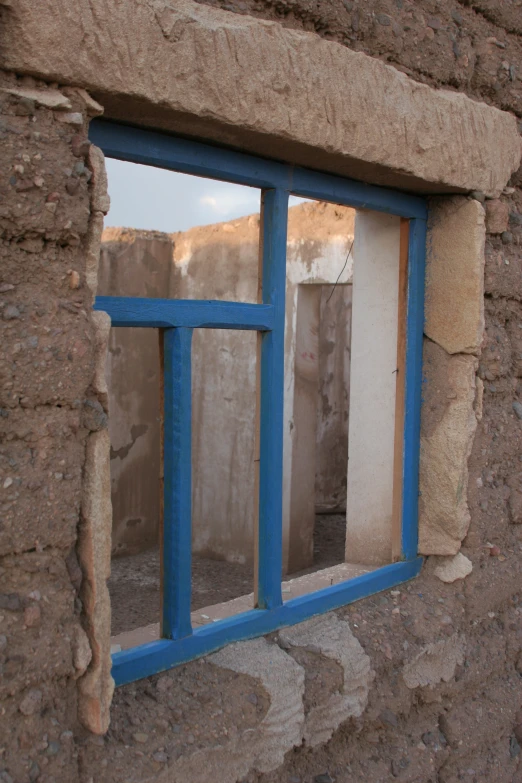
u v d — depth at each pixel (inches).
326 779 92.7
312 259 240.4
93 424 69.2
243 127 80.7
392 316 120.0
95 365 69.6
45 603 66.9
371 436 123.1
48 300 66.1
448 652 110.8
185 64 74.4
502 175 117.9
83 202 67.4
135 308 79.6
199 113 76.3
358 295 123.5
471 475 117.8
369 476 123.8
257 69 80.9
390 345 120.4
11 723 65.5
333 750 96.5
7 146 62.7
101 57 68.0
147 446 290.2
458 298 115.0
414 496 117.7
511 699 119.6
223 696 84.9
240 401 270.7
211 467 279.7
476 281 113.7
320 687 93.1
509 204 121.5
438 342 117.0
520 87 122.2
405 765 101.0
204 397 281.3
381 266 121.0
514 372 124.3
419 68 104.5
